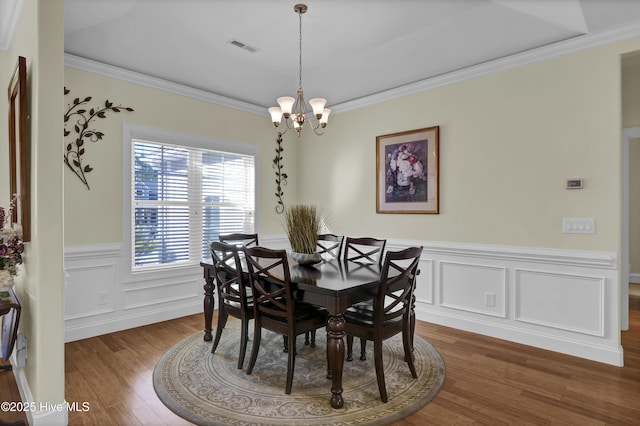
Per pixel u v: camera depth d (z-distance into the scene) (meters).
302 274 2.66
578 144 2.95
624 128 3.55
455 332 3.50
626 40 2.73
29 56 2.09
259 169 4.72
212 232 4.28
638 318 3.95
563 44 2.97
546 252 3.07
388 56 3.73
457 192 3.64
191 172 4.08
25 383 2.24
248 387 2.41
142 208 3.70
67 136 3.17
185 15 3.05
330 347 2.17
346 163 4.61
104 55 3.30
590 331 2.88
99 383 2.46
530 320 3.18
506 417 2.07
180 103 3.93
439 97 3.77
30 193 2.07
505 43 3.18
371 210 4.36
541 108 3.13
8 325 2.07
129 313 3.60
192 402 2.22
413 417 2.08
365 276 2.59
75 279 3.25
